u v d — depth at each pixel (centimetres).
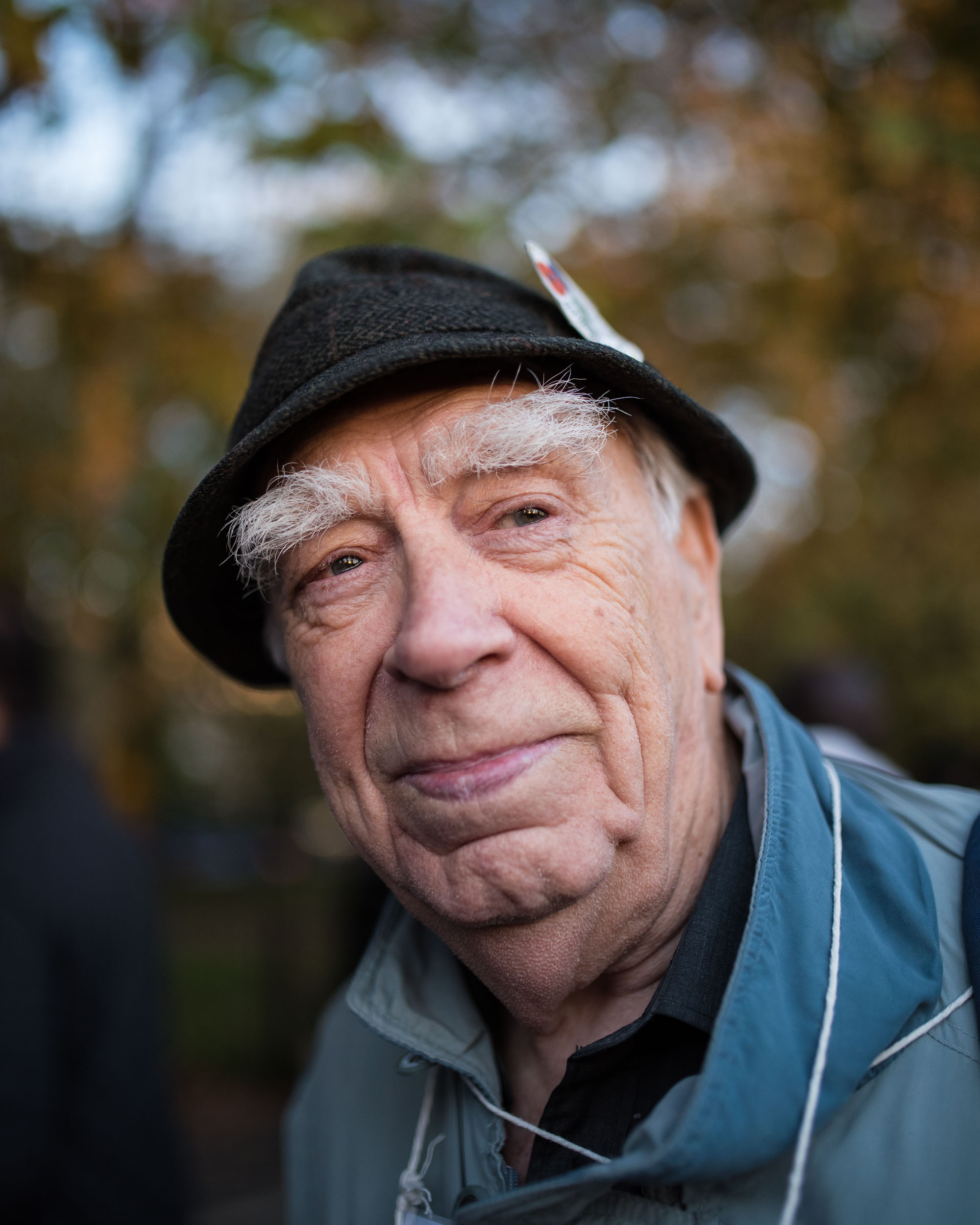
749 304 436
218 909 1405
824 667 312
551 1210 92
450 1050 118
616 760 102
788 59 321
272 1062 700
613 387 112
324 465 108
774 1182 94
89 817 219
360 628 107
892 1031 92
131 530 512
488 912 99
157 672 726
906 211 318
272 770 1541
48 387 484
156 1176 205
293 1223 155
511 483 104
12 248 375
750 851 111
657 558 114
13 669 236
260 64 304
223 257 434
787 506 626
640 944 112
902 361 380
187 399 459
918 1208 90
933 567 488
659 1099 104
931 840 115
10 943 199
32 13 276
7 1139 189
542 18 360
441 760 99
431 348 99
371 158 319
